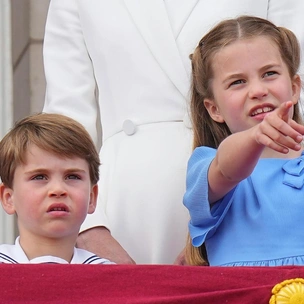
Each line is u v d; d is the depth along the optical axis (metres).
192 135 17.16
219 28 15.88
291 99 15.55
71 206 14.77
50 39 18.83
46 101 18.67
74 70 18.53
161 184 17.03
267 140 13.12
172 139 17.31
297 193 14.56
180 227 16.94
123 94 17.83
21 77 25.28
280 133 13.01
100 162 16.86
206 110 16.09
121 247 16.64
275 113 13.13
